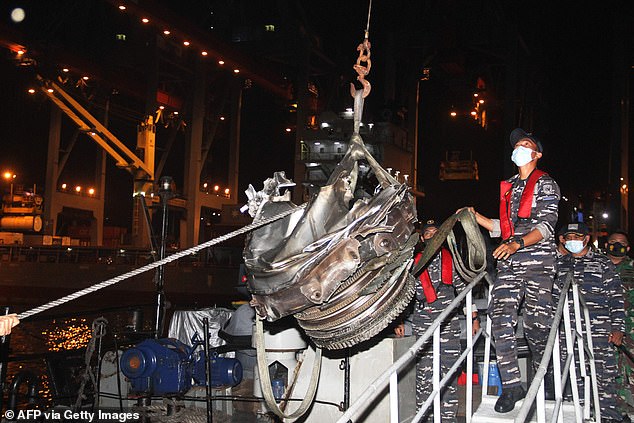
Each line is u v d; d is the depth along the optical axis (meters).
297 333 6.70
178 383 7.16
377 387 3.25
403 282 4.50
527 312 4.86
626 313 7.46
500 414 4.72
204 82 53.91
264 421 6.97
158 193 8.80
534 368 5.02
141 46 51.47
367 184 5.50
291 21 50.09
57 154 52.38
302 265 4.14
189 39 45.88
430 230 6.26
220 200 56.56
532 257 4.79
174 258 3.78
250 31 51.75
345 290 4.27
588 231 6.61
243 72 51.91
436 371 4.26
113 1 40.41
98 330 6.75
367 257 4.25
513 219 4.96
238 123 59.50
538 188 4.84
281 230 4.56
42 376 12.13
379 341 6.39
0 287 41.81
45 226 51.31
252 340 6.95
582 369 5.51
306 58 50.16
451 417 6.19
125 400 7.79
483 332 5.48
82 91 52.31
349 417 3.07
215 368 7.48
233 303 9.46
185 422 6.97
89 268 41.03
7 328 3.27
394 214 4.39
